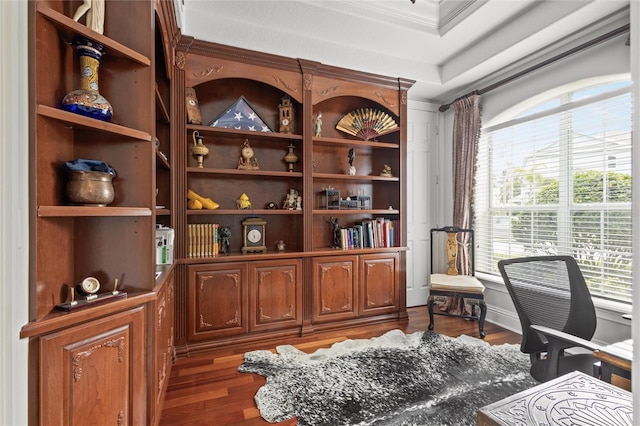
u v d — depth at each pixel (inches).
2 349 33.3
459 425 66.3
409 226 151.0
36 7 39.5
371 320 127.0
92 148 54.2
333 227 133.7
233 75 106.3
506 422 32.6
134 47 55.5
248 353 100.3
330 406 72.8
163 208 93.4
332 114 135.6
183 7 96.7
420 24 111.5
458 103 139.3
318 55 116.6
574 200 103.8
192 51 101.1
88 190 46.6
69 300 49.1
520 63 115.5
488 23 105.8
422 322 130.0
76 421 42.7
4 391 33.5
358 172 140.8
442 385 81.1
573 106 104.3
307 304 116.3
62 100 46.0
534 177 117.2
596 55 95.0
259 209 120.2
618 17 87.4
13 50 34.7
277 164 123.8
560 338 52.7
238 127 112.5
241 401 75.7
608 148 95.0
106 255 54.4
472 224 133.6
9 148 34.0
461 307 136.6
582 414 33.7
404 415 69.5
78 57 51.4
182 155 99.8
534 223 116.6
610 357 46.3
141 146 55.8
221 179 116.3
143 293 53.6
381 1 102.2
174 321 97.4
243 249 112.7
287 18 104.6
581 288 66.4
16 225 35.2
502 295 126.9
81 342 43.6
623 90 91.1
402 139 134.6
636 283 17.8
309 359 95.9
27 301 37.7
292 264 113.8
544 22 93.9
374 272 127.8
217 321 103.0
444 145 155.2
